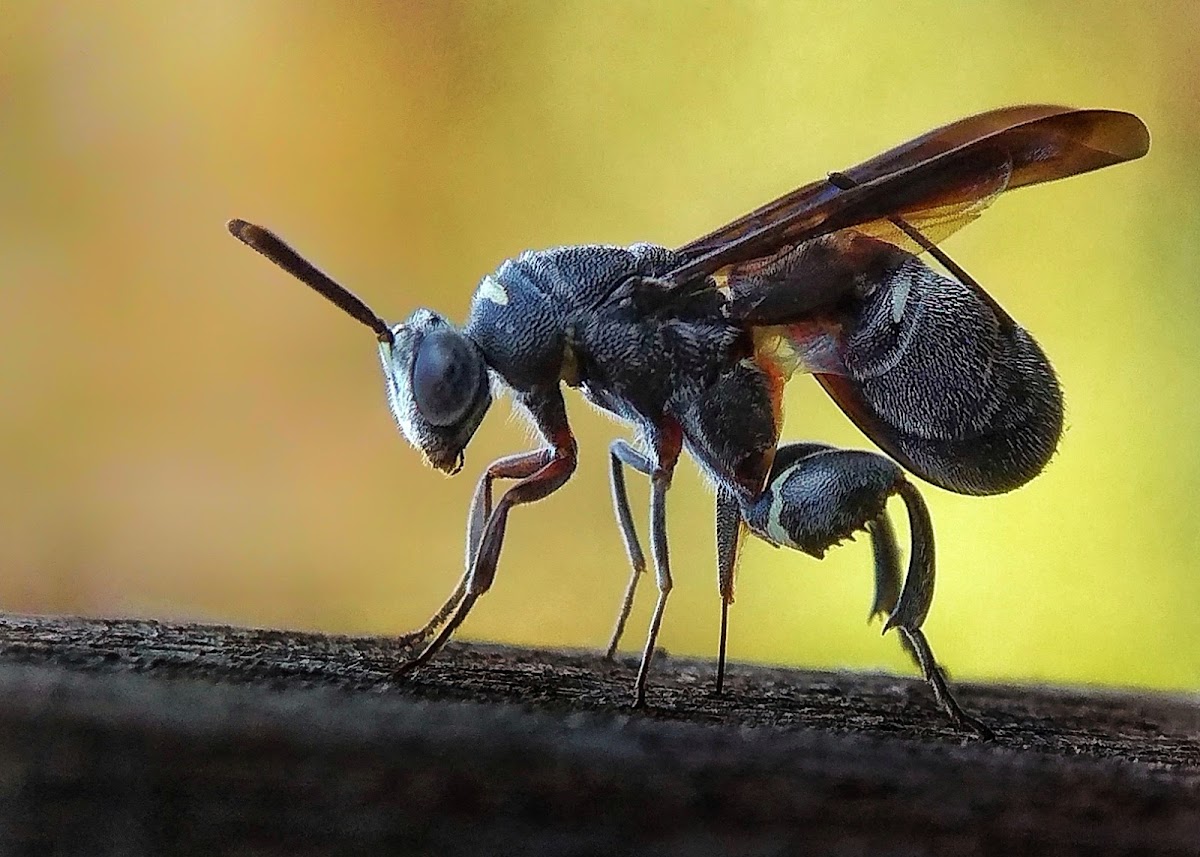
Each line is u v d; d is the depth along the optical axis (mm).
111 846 55
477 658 61
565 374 65
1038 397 64
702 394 65
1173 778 56
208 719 55
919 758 56
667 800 56
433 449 65
